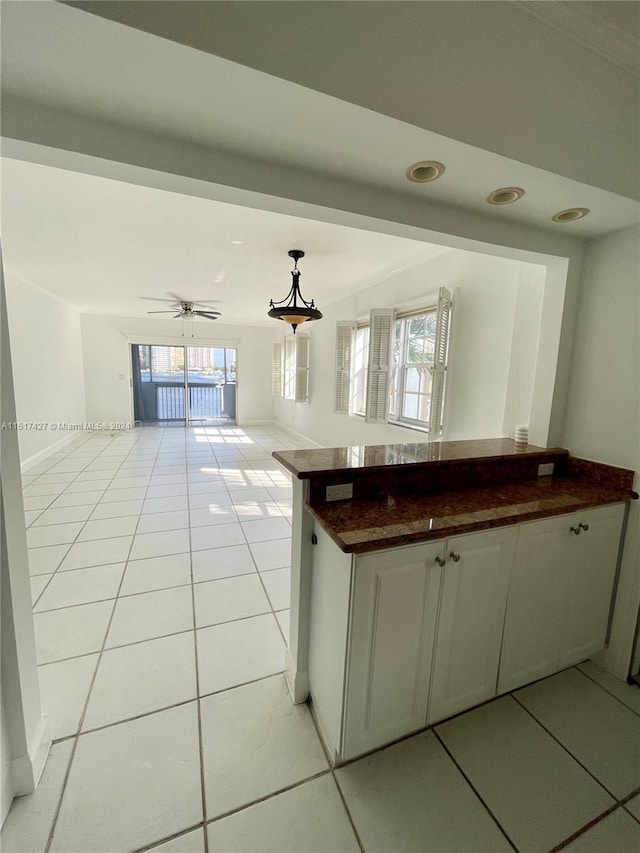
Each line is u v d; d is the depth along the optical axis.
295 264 3.38
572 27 1.00
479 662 1.45
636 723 1.50
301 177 1.25
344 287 4.54
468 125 1.02
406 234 1.52
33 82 0.87
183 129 1.04
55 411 5.66
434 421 2.83
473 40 0.95
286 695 1.58
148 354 8.09
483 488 1.77
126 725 1.43
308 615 1.51
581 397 1.96
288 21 0.81
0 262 1.07
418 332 3.64
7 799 1.13
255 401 8.50
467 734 1.43
